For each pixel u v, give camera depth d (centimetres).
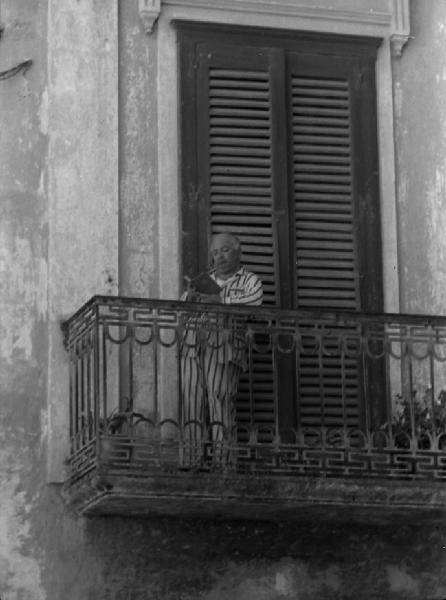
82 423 1443
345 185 1564
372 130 1577
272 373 1513
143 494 1395
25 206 1502
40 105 1524
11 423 1461
